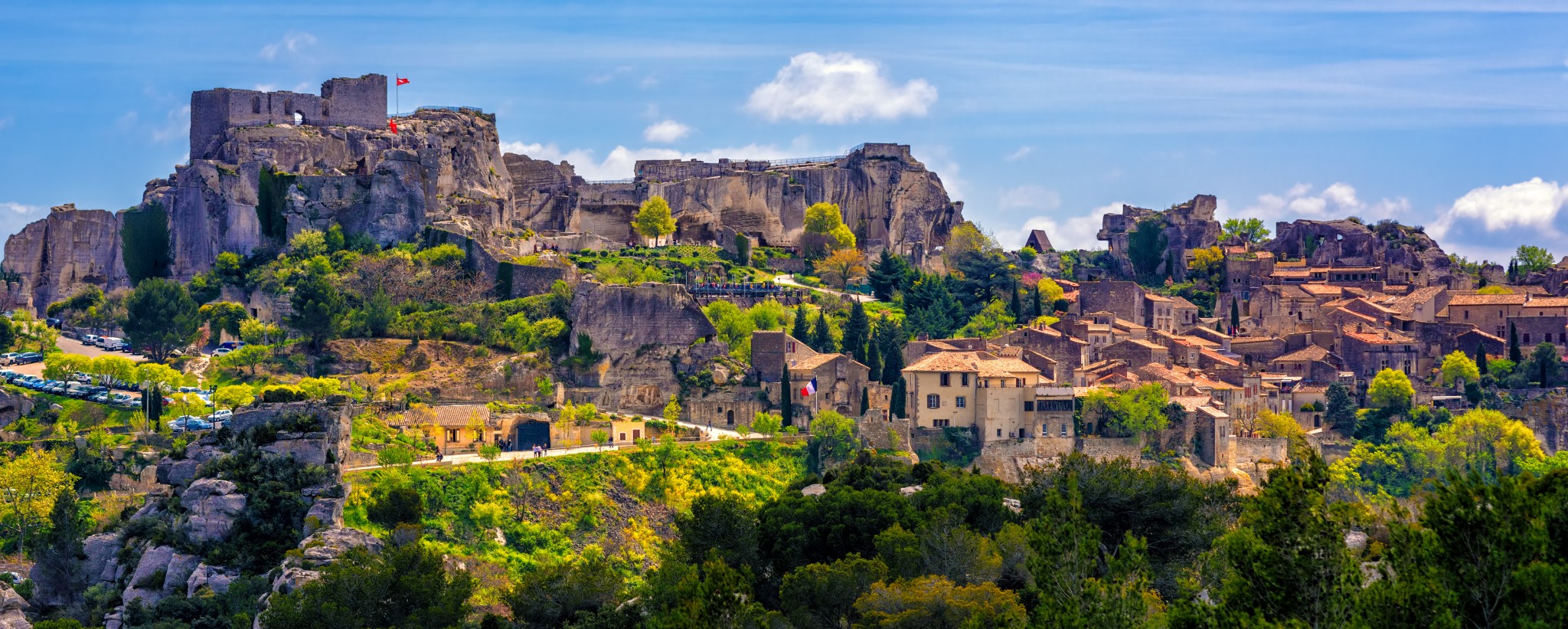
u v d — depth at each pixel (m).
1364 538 122.75
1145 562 122.19
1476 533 97.50
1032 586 132.12
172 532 163.00
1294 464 110.31
